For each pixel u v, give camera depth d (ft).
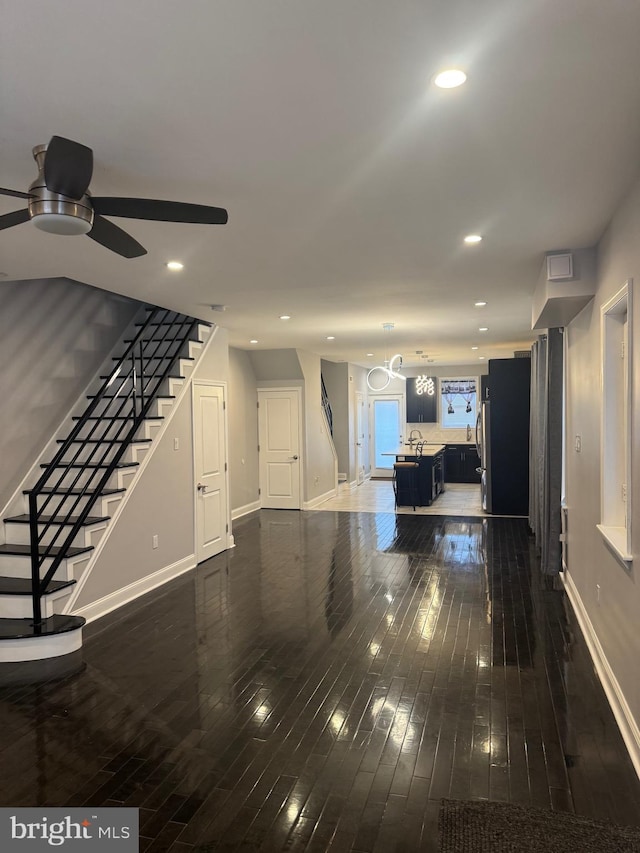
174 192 9.09
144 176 8.49
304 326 22.75
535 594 16.37
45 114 6.67
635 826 7.13
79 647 12.88
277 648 12.78
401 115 6.84
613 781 8.02
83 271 13.62
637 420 8.51
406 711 9.98
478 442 32.99
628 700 9.03
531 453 24.82
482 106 6.66
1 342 15.10
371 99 6.48
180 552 19.01
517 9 4.97
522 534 24.30
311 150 7.73
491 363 28.25
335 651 12.57
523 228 10.98
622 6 4.94
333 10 4.95
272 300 17.48
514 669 11.58
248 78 6.01
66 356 17.61
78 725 9.67
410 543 23.00
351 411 39.93
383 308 19.26
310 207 9.76
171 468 18.54
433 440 44.04
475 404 43.27
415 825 7.20
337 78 6.05
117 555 15.76
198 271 13.82
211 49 5.50
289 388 31.45
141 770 8.40
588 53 5.65
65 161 6.10
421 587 17.12
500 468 28.58
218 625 14.23
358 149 7.71
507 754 8.68
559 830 7.07
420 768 8.36
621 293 9.42
